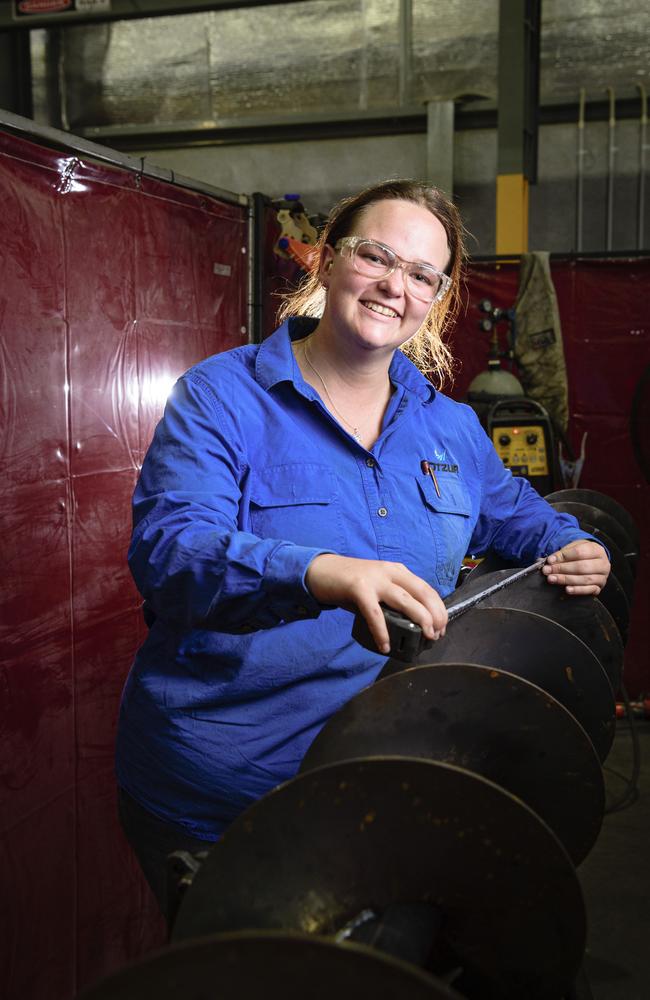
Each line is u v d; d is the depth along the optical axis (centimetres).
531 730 84
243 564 92
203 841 118
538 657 107
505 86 575
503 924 70
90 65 714
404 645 85
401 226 117
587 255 395
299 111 695
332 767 65
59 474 213
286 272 308
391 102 682
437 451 133
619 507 261
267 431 120
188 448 112
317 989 49
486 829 65
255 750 116
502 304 400
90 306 222
